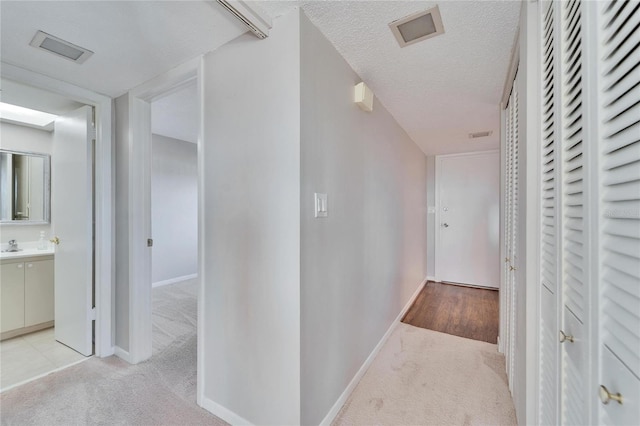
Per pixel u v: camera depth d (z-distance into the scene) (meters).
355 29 1.29
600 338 0.54
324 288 1.36
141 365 1.90
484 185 3.88
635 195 0.43
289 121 1.17
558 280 0.77
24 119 2.65
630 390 0.45
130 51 1.46
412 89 1.92
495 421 1.40
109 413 1.45
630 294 0.45
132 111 1.91
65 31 1.29
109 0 1.09
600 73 0.53
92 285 2.05
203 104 1.49
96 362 1.95
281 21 1.18
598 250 0.55
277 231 1.21
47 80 1.73
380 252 2.16
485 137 3.15
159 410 1.47
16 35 1.32
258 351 1.27
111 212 2.05
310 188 1.23
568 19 0.71
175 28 1.27
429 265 4.25
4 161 2.68
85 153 2.01
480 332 2.44
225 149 1.39
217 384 1.43
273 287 1.23
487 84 1.83
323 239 1.35
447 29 1.29
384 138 2.23
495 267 3.82
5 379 1.75
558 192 0.77
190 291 3.67
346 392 1.57
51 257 2.59
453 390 1.64
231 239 1.37
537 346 1.04
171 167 4.10
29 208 2.80
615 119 0.49
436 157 4.18
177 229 4.18
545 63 0.95
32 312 2.47
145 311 1.97
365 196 1.86
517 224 1.38
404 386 1.68
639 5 0.42
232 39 1.35
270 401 1.24
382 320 2.20
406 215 3.00
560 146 0.76
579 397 0.65
